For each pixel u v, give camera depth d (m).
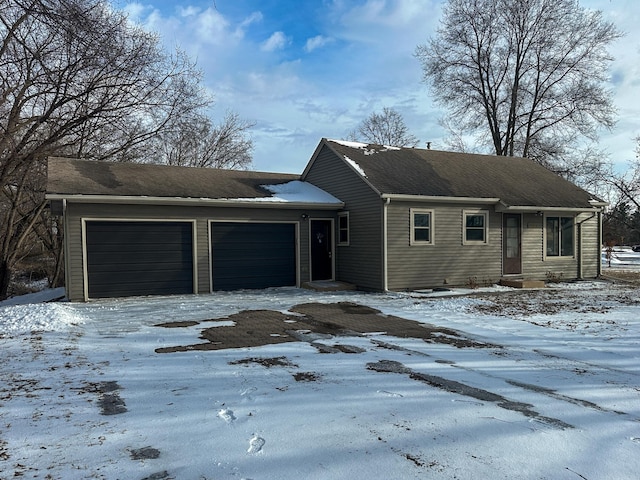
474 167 17.77
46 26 10.98
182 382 5.02
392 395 4.59
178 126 20.80
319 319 9.13
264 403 4.34
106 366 5.68
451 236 14.62
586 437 3.59
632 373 5.45
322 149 16.48
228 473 3.01
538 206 15.38
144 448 3.39
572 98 27.53
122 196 11.77
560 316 9.35
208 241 13.26
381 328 8.26
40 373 5.36
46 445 3.43
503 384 4.99
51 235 22.38
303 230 14.82
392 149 17.42
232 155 31.61
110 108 17.52
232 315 9.55
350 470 3.05
